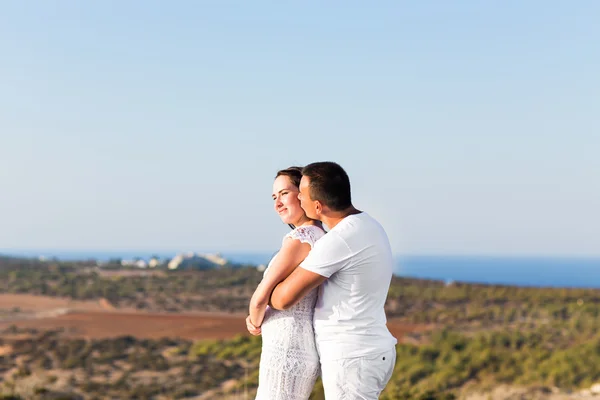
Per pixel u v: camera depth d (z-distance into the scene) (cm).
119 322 4344
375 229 411
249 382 2172
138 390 2161
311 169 414
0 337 3538
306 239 414
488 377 2128
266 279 415
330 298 407
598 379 1914
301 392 417
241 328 4041
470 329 3597
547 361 2230
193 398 2078
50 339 3472
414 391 1588
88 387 2198
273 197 448
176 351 2975
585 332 3112
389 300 5109
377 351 401
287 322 414
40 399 1950
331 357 401
